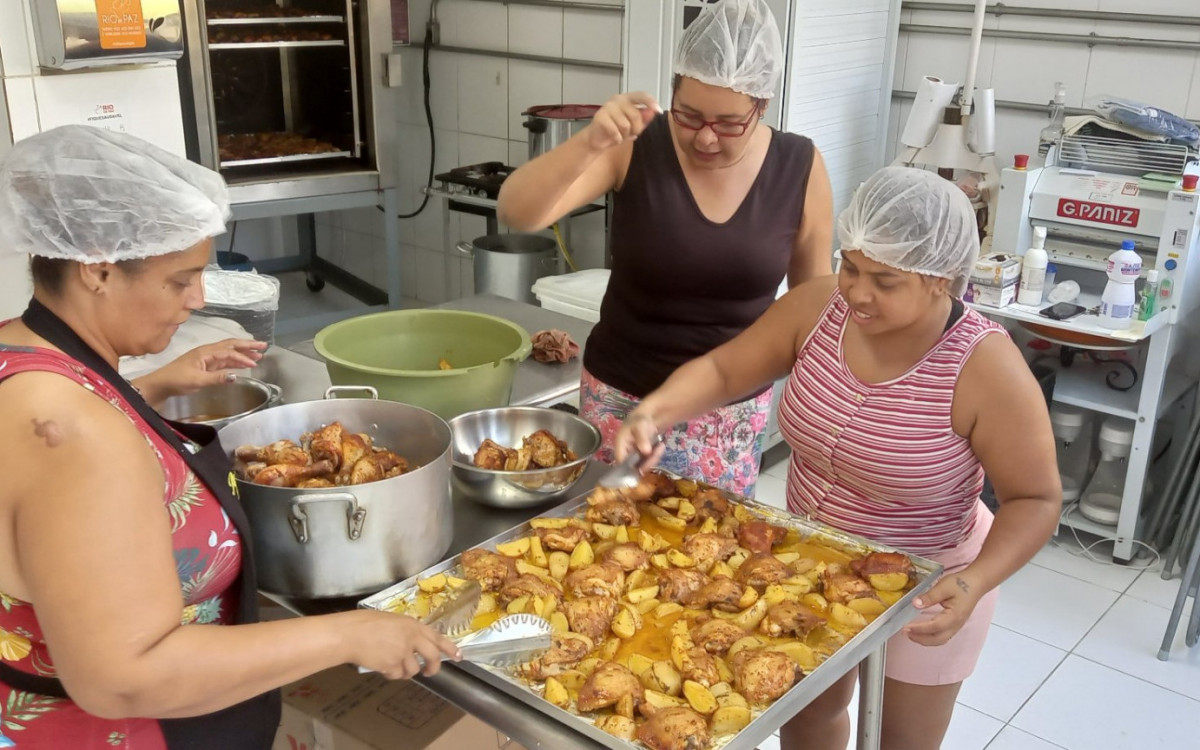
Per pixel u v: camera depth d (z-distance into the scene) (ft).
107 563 2.97
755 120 5.47
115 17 7.86
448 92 15.14
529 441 5.34
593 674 3.90
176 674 3.08
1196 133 9.27
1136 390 10.19
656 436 5.12
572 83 13.51
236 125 13.19
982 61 11.27
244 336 6.86
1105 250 9.69
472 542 4.94
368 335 6.53
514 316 8.18
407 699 5.27
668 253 5.77
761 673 3.87
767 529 4.96
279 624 3.39
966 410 4.79
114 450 3.06
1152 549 10.04
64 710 3.50
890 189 4.44
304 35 12.30
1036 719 7.92
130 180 3.18
